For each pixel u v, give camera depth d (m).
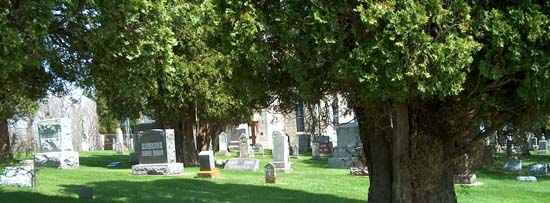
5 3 7.16
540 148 41.91
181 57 23.08
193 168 25.30
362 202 14.23
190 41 22.69
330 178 20.09
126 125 55.03
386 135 8.77
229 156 36.84
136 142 28.78
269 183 17.80
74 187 15.46
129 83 9.61
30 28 7.20
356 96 7.55
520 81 6.91
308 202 13.80
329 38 6.44
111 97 11.30
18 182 14.98
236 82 8.41
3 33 6.95
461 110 8.06
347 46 6.64
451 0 6.46
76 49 9.14
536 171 24.03
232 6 6.98
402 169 8.36
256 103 9.36
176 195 14.41
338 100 8.77
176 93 24.03
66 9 7.96
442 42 6.34
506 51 6.54
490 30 6.42
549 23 6.32
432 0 6.24
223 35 7.38
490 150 9.43
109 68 9.34
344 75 6.52
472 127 8.44
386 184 8.96
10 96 11.26
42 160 24.39
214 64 22.64
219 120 27.00
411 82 6.40
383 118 8.42
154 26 9.08
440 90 6.30
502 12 6.58
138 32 8.88
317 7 6.55
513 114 8.12
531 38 6.31
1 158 13.04
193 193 14.88
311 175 21.55
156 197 13.94
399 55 6.14
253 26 6.73
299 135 48.19
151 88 10.48
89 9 8.20
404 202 8.41
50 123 25.03
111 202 12.77
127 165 27.41
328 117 9.09
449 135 8.55
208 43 8.16
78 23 8.23
